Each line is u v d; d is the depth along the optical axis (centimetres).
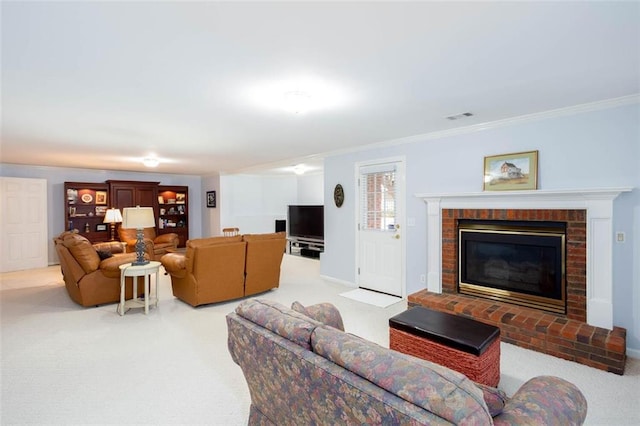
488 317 315
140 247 410
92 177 762
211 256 404
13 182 636
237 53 189
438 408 95
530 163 327
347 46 181
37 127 358
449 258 387
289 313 156
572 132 303
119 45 178
